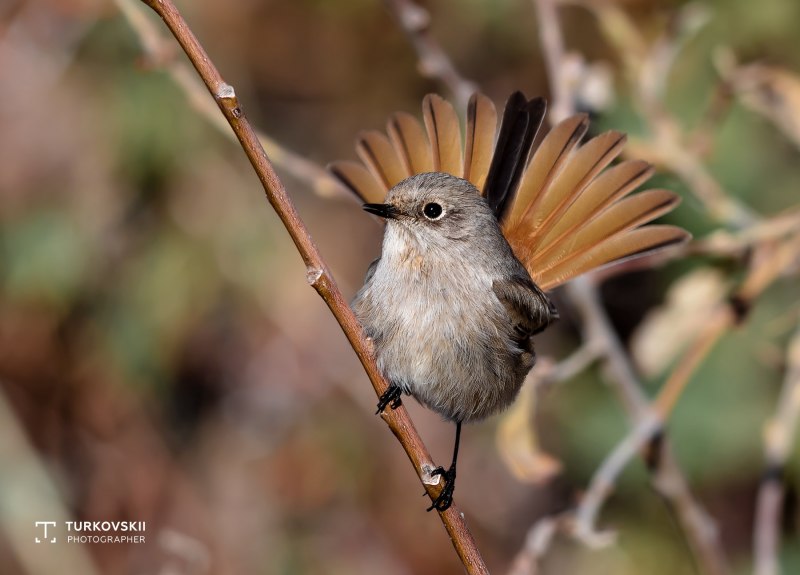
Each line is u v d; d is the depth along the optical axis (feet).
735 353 37.35
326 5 44.80
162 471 41.86
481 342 23.08
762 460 36.78
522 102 24.23
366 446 42.98
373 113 45.78
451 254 23.06
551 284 24.32
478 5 43.16
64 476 41.27
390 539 42.32
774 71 29.25
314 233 43.70
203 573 31.01
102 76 40.57
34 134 40.45
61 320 40.83
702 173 28.68
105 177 40.42
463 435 45.32
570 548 41.68
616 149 23.81
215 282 41.11
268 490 42.32
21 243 40.27
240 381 42.98
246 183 41.50
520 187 24.04
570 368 28.04
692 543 28.02
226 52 44.60
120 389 41.32
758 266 27.35
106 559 40.63
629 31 30.68
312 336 42.60
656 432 26.63
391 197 23.18
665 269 40.50
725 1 39.96
